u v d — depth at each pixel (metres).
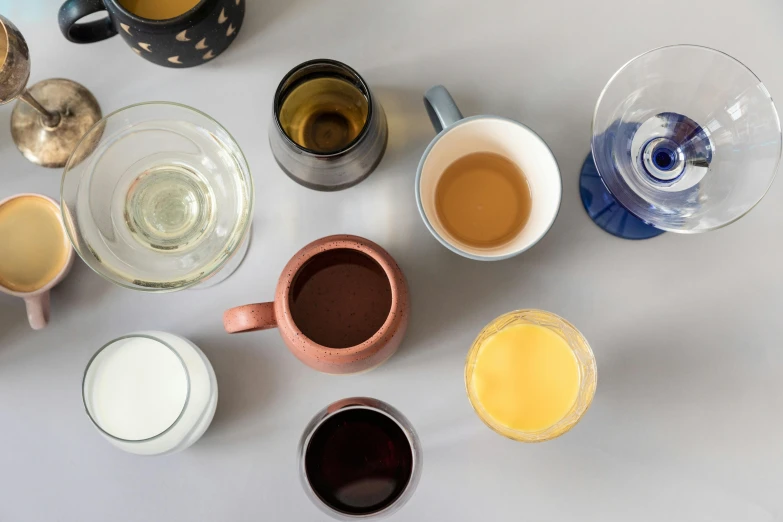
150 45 0.59
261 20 0.64
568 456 0.62
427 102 0.59
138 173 0.63
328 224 0.63
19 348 0.63
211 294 0.63
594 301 0.62
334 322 0.58
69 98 0.64
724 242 0.62
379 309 0.58
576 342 0.60
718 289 0.62
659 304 0.62
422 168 0.56
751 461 0.61
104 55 0.65
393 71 0.64
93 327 0.63
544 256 0.63
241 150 0.61
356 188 0.63
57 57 0.65
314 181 0.61
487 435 0.62
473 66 0.64
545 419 0.61
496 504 0.62
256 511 0.62
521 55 0.64
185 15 0.57
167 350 0.63
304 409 0.63
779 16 0.63
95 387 0.62
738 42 0.63
